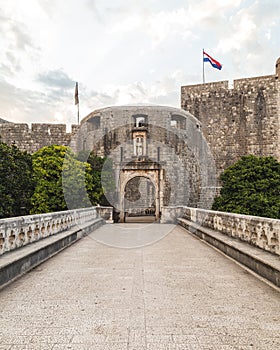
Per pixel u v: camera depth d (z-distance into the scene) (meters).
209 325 4.34
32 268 7.68
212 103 39.66
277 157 37.31
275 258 6.74
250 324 4.37
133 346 3.74
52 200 18.56
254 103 38.34
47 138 35.44
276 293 5.74
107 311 4.84
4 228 7.16
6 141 35.66
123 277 6.86
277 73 37.62
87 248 10.91
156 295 5.62
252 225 8.48
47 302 5.25
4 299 5.41
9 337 3.98
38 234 9.53
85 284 6.31
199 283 6.40
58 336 4.00
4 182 15.57
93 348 3.69
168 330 4.18
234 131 38.81
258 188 23.70
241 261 8.09
